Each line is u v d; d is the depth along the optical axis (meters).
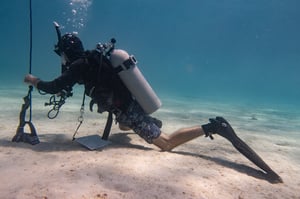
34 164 1.50
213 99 10.55
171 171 1.58
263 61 36.38
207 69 54.25
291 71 39.84
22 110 1.93
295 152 2.48
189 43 39.84
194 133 1.97
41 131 2.32
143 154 1.85
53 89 1.77
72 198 1.16
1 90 6.25
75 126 2.66
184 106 6.01
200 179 1.52
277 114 6.32
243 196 1.39
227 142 2.57
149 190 1.31
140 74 1.94
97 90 1.88
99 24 35.00
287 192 1.52
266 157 2.22
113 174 1.45
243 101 11.46
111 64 1.87
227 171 1.71
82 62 1.79
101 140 2.01
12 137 1.99
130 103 1.98
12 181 1.28
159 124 2.18
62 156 1.67
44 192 1.19
